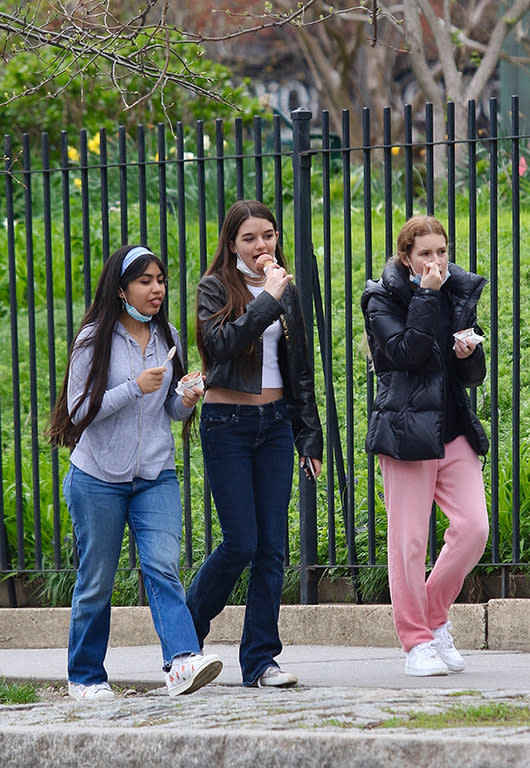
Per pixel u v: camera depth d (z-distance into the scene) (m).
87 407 11.50
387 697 10.55
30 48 13.55
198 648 11.28
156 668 13.27
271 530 11.78
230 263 11.86
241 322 11.28
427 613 12.16
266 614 11.82
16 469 15.85
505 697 10.42
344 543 15.57
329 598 15.16
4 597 16.09
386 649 14.16
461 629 14.09
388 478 12.11
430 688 11.12
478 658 13.23
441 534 15.07
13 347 15.82
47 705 11.27
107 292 11.73
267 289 11.39
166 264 15.41
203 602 11.92
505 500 15.07
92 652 11.82
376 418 11.99
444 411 11.80
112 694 11.80
